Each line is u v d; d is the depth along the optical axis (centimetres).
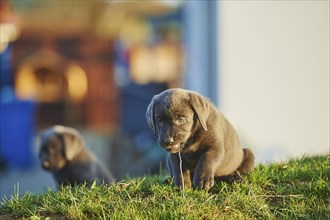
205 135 693
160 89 3375
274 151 1708
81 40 3547
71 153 1041
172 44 3669
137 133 2853
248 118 1752
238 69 1759
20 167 2139
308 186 725
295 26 1752
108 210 671
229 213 673
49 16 4344
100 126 3469
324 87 1756
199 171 693
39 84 3484
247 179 754
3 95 2478
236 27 1755
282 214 671
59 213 679
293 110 1752
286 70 1753
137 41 3859
